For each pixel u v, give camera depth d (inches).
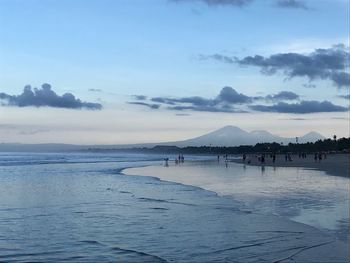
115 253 412.2
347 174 1653.5
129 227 540.1
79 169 2183.8
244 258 388.2
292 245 430.9
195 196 898.7
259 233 492.1
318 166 2546.8
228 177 1563.7
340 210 655.1
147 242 456.1
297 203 741.9
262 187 1082.1
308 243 438.3
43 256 403.9
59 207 727.1
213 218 600.7
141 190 1053.2
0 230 524.7
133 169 2380.7
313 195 863.1
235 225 543.8
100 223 571.5
